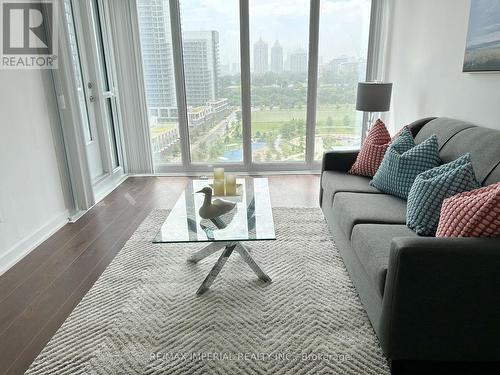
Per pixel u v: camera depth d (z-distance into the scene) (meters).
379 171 2.53
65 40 2.99
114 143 4.40
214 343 1.73
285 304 2.01
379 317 1.57
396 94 3.84
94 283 2.24
